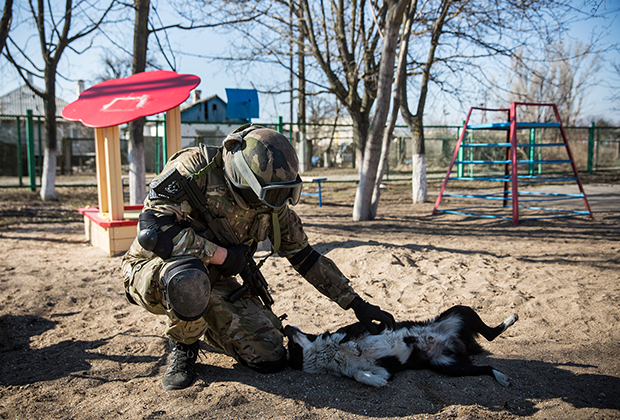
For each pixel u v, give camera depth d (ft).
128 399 7.94
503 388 8.06
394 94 27.61
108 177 19.22
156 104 15.64
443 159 64.13
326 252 18.33
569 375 8.45
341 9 37.52
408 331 8.84
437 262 16.37
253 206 8.18
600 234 22.07
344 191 48.67
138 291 8.08
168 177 7.62
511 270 15.24
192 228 8.15
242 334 8.57
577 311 11.55
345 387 8.34
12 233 25.23
